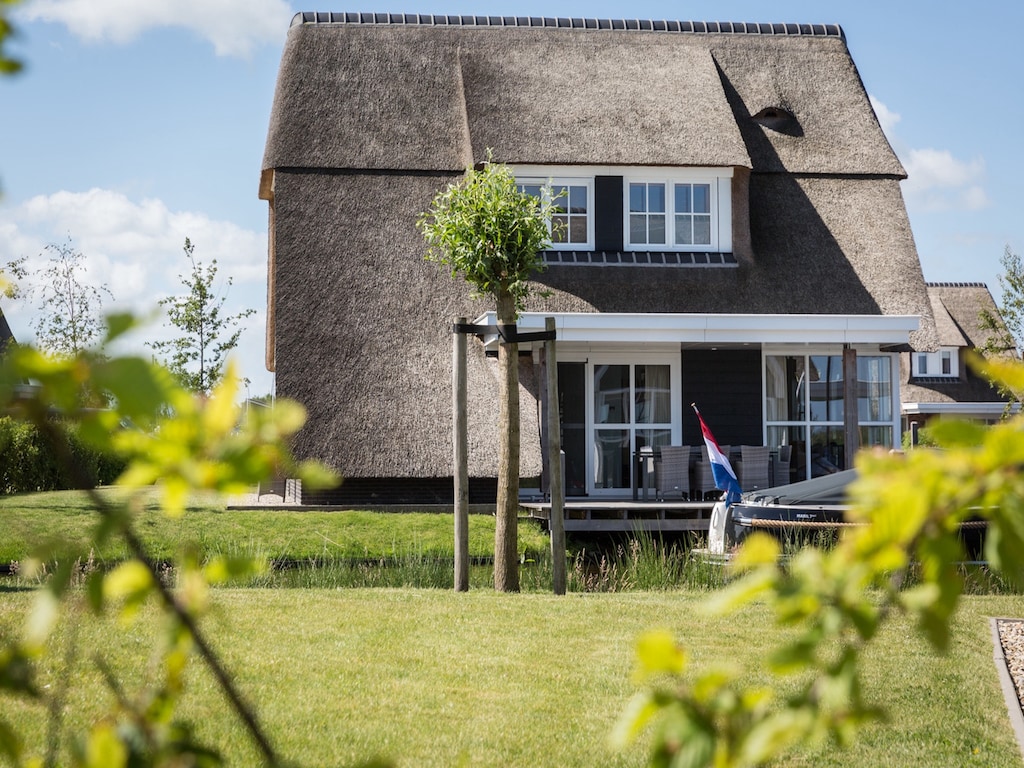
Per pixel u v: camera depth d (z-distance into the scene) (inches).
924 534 49.8
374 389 698.8
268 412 49.2
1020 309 904.3
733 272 777.6
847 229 812.6
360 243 752.3
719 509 532.4
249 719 59.4
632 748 228.4
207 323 1135.0
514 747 227.9
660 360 774.5
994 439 47.3
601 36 876.0
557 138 768.3
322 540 574.6
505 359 457.7
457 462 443.2
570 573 532.1
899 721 260.1
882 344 767.1
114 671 264.4
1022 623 391.5
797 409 786.8
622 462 769.6
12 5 50.4
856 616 51.1
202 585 57.1
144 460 48.4
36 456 789.2
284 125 795.4
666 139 780.6
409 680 279.4
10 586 405.1
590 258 767.7
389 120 809.5
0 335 874.8
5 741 60.9
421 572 506.9
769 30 927.0
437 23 877.2
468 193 457.1
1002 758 235.1
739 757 52.2
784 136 856.3
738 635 342.6
